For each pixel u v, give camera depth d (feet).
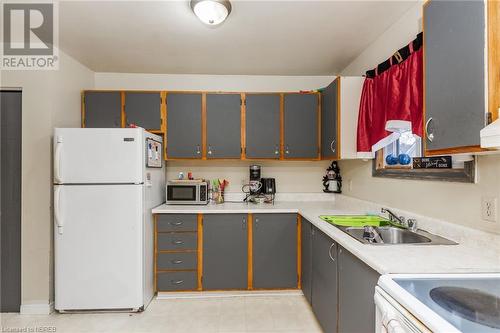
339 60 9.58
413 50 5.72
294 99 9.90
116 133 7.64
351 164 9.48
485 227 4.44
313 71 10.70
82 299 7.61
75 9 6.46
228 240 8.89
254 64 9.93
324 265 6.49
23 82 7.97
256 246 8.95
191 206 9.39
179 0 6.13
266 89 11.09
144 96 9.73
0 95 8.07
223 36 7.82
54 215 7.66
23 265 7.82
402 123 6.08
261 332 6.88
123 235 7.66
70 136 7.55
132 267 7.68
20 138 8.07
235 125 9.87
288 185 11.07
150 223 8.53
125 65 10.01
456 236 4.93
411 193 6.27
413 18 6.31
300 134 9.90
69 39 7.93
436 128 4.07
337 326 5.64
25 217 7.87
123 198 7.66
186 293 8.86
